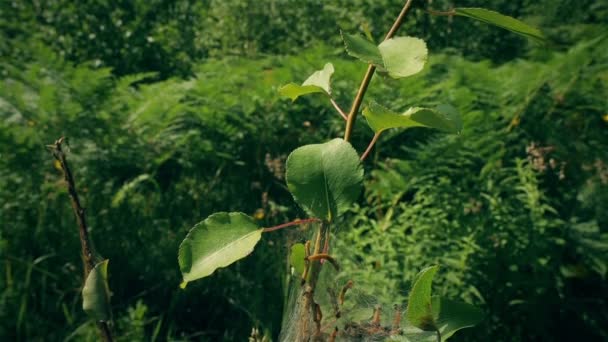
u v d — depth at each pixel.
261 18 7.93
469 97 4.72
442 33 7.38
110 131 4.62
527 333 3.56
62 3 6.96
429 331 1.00
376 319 1.10
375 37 7.31
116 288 3.90
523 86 4.90
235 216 1.01
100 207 4.10
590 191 4.12
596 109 4.85
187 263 0.98
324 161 0.96
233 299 3.78
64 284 3.80
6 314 3.57
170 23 7.79
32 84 5.09
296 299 1.31
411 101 4.88
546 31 6.86
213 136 4.96
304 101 5.18
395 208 3.95
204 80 5.64
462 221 3.63
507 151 4.50
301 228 1.45
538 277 3.54
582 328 3.62
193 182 4.52
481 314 0.97
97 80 5.16
